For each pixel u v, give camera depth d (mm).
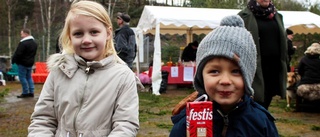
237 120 1828
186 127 1752
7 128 6723
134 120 2320
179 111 2066
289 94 8664
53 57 2426
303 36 19422
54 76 2414
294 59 18266
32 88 11320
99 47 2383
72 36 2389
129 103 2344
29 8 37344
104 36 2408
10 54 25531
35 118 2391
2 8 33031
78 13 2365
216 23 11375
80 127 2283
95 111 2297
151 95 10922
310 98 8133
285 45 4547
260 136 1822
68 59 2381
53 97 2396
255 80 4320
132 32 8172
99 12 2404
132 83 2398
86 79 2354
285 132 6340
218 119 1824
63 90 2354
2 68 17359
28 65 11070
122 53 7910
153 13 11281
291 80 8633
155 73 11297
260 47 4469
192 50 13430
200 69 1824
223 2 21406
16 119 7598
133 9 34750
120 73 2385
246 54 1752
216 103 1828
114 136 2242
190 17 11219
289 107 8797
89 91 2326
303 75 8398
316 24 11977
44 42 26375
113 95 2334
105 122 2314
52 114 2395
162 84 11875
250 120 1827
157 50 11242
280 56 4543
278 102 9883
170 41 23219
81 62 2363
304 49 19391
